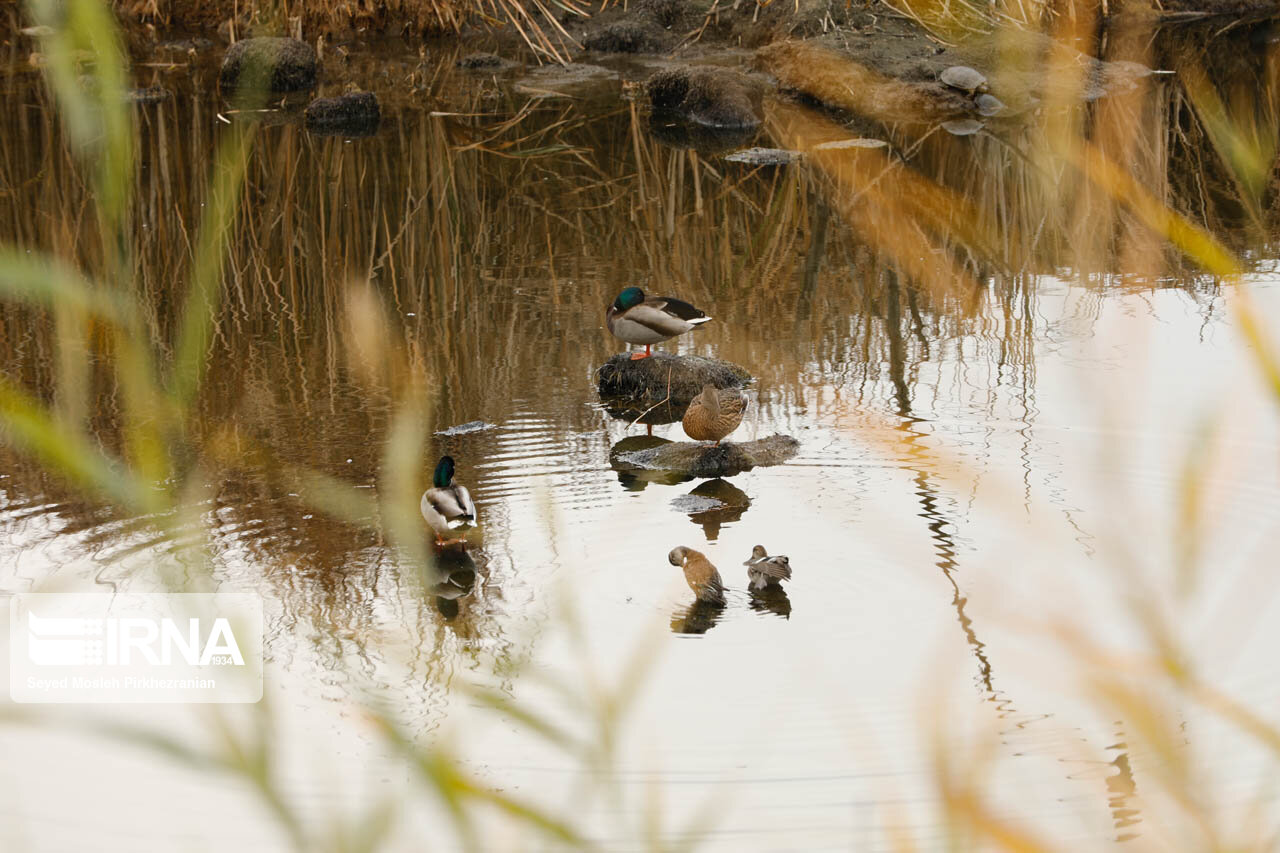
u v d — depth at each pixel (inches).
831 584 426.0
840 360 640.4
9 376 613.9
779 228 876.0
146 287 770.8
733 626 401.1
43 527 466.0
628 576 438.0
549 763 322.3
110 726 109.1
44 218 903.7
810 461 527.5
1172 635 136.0
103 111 94.9
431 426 577.3
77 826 306.7
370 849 119.3
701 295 753.0
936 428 539.5
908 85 1184.8
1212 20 1443.2
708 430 534.9
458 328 708.0
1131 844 244.5
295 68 1286.9
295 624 401.7
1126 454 481.7
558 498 500.1
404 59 1392.7
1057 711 335.9
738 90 1171.3
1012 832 135.9
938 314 695.7
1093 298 696.4
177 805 313.1
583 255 836.6
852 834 295.4
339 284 783.7
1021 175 955.3
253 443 545.6
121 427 544.7
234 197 112.5
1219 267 118.4
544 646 389.1
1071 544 428.5
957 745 321.7
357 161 1063.6
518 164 1055.6
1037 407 553.9
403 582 430.3
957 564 427.8
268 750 109.7
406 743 123.7
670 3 1441.9
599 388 627.5
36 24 95.8
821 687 362.9
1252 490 437.1
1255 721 130.3
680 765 325.7
